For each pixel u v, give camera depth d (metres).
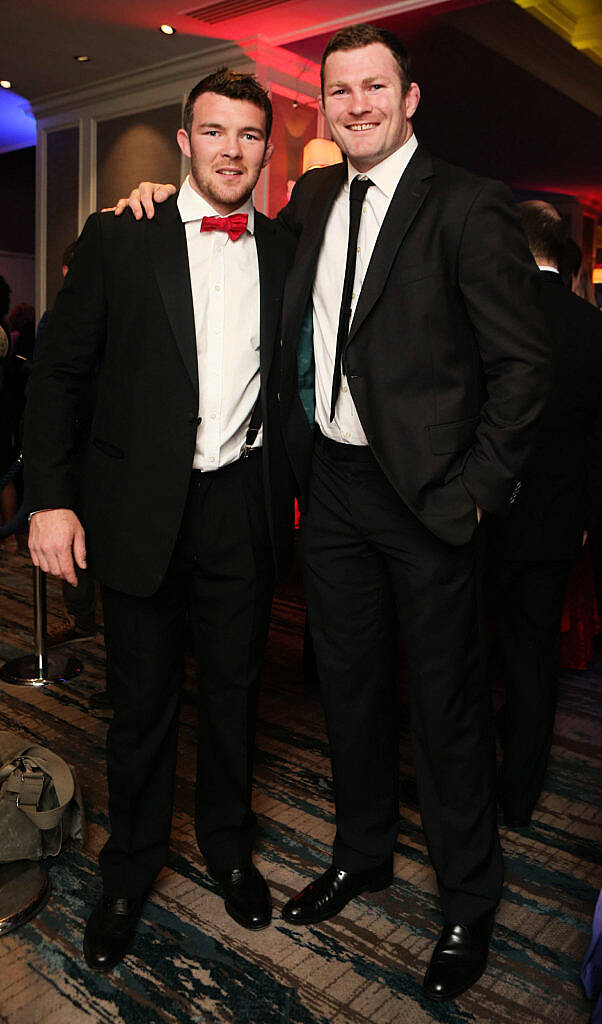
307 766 2.53
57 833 1.98
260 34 5.49
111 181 6.76
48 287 7.48
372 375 1.59
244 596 1.76
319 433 1.78
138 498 1.65
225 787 1.85
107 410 1.70
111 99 6.66
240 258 1.68
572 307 2.06
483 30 5.38
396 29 5.20
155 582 1.63
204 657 1.81
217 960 1.70
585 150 8.24
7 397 3.79
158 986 1.62
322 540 1.79
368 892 1.95
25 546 5.18
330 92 1.56
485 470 1.55
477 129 7.55
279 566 1.78
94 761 2.50
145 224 1.64
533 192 10.30
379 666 1.84
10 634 3.65
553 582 2.15
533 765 2.22
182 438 1.62
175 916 1.83
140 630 1.70
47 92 6.97
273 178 5.87
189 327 1.61
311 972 1.67
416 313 1.55
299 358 1.75
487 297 1.51
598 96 6.96
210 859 1.89
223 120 1.56
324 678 1.84
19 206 10.34
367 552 1.77
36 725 2.75
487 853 1.71
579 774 2.58
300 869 2.02
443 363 1.57
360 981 1.66
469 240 1.51
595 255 11.62
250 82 1.58
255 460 1.75
